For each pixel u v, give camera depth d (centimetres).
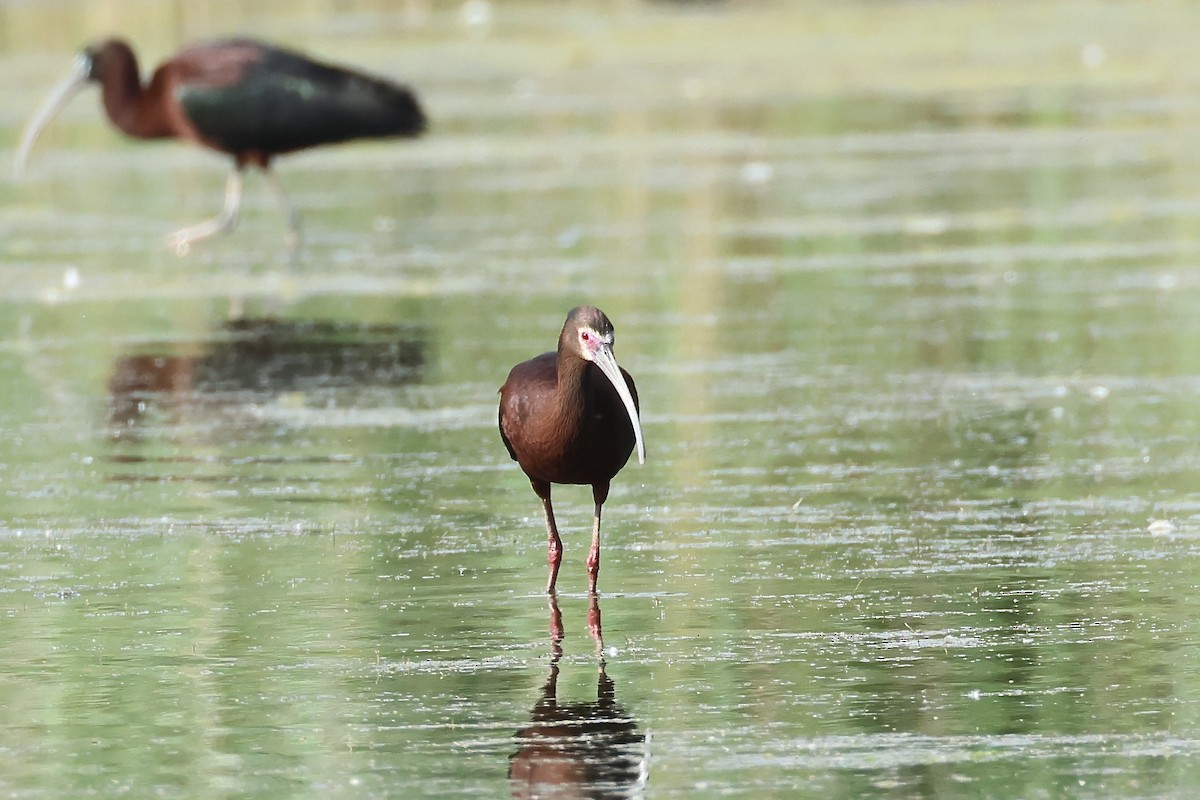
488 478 1382
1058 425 1489
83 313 2030
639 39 4241
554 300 2023
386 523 1270
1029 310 1912
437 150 3139
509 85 3747
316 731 897
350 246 2383
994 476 1351
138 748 881
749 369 1709
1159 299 1939
